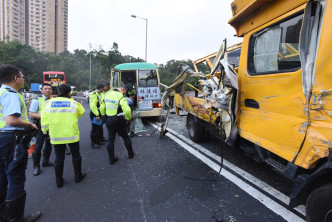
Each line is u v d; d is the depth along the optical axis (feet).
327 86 5.53
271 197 9.45
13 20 319.88
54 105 10.78
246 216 8.23
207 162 13.71
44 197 10.20
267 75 7.80
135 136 20.99
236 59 15.37
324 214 5.65
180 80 15.90
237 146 10.27
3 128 7.98
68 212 8.96
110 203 9.53
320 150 5.54
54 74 88.12
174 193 10.17
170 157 14.90
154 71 26.76
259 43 8.56
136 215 8.57
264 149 8.47
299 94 6.37
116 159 14.70
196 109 15.65
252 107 8.78
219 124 11.62
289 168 6.70
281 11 7.34
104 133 23.56
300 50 6.08
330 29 5.50
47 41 352.69
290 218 7.99
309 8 5.88
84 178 12.19
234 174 11.84
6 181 8.59
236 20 9.93
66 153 16.35
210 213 8.53
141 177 12.03
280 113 7.18
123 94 15.56
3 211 8.55
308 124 5.98
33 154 12.82
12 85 8.29
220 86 10.83
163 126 20.08
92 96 17.40
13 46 208.54
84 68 250.78
